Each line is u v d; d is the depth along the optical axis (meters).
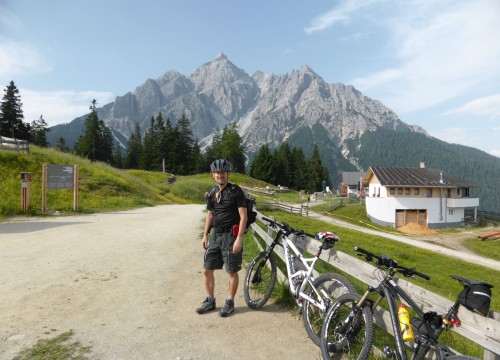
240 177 87.31
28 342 4.36
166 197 42.47
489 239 38.56
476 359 2.78
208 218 5.63
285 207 41.12
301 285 5.09
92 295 6.17
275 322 5.20
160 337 4.64
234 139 113.06
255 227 10.97
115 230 13.97
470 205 51.28
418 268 19.23
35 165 27.94
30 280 6.95
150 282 7.04
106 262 8.59
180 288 6.71
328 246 4.96
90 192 27.45
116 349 4.27
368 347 3.60
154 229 14.59
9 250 9.84
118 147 123.81
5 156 27.23
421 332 3.16
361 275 4.31
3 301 5.75
